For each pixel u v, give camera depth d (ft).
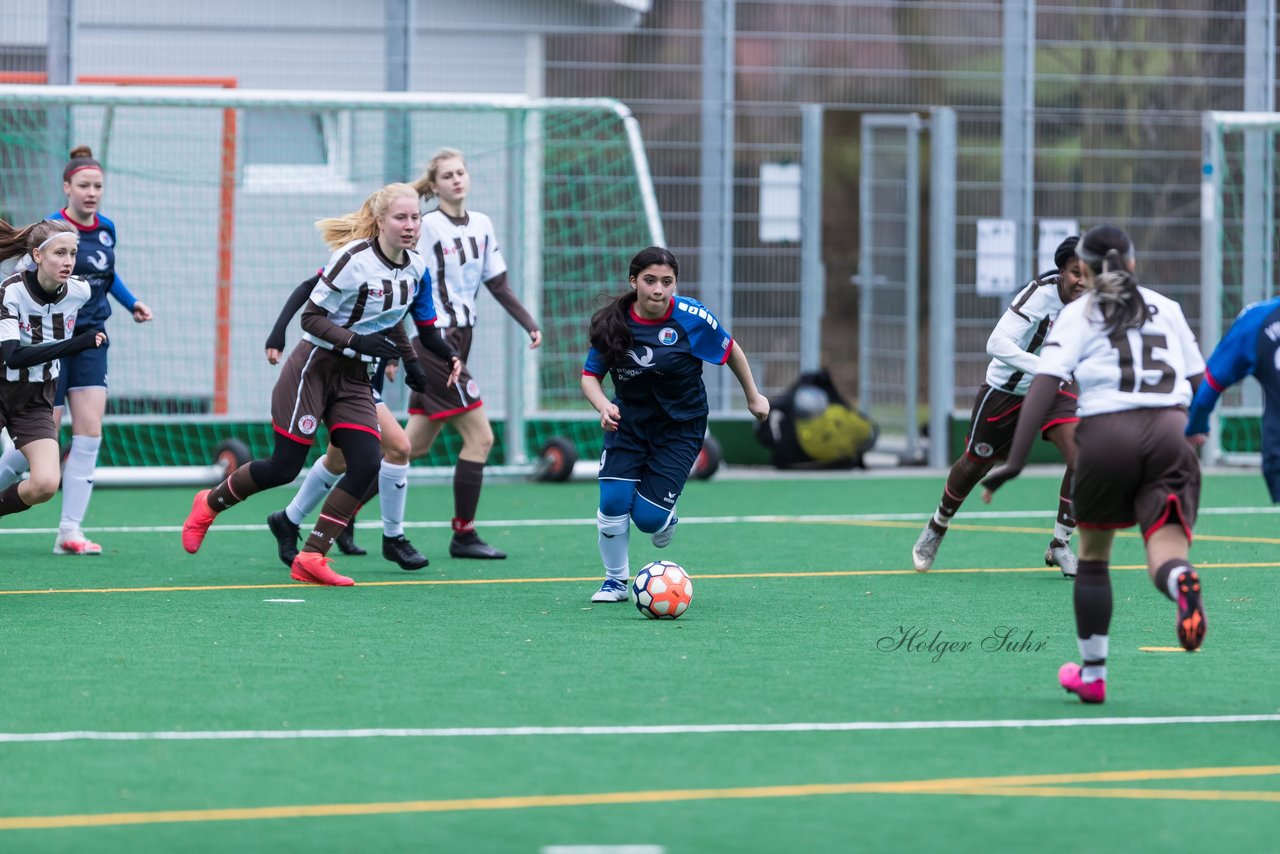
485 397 187.21
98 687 72.64
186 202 179.22
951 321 197.67
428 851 49.47
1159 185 198.90
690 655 81.71
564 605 98.12
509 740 63.36
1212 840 51.16
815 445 192.34
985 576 112.27
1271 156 201.87
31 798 54.75
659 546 99.96
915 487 177.58
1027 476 193.47
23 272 108.06
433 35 182.29
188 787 56.29
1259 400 207.21
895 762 60.44
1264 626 92.38
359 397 105.60
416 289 104.88
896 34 192.54
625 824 52.31
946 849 50.08
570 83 185.16
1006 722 66.95
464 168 119.65
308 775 57.98
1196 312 200.85
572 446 178.70
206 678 74.84
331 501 105.29
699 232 189.47
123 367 178.70
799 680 75.56
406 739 63.41
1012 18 194.39
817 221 191.93
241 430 179.63
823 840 50.85
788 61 190.19
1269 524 145.28
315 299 102.47
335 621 91.45
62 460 172.86
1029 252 197.57
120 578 108.37
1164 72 197.67
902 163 198.29
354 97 169.07
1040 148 196.85
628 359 95.04
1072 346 69.15
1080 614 70.38
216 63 180.14
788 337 193.16
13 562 116.06
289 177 181.06
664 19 186.60
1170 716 68.33
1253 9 198.18
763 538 133.49
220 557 119.44
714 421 196.44
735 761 60.39
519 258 179.42
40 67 173.78
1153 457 68.03
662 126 187.52
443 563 117.50
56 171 171.32
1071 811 54.19
